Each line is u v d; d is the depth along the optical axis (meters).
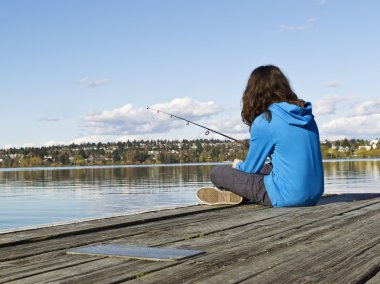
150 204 11.10
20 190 18.52
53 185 21.53
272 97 4.35
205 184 18.45
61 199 13.52
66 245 2.75
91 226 3.36
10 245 2.74
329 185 15.02
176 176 27.05
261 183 4.48
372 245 2.62
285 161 4.33
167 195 13.48
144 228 3.41
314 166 4.36
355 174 23.16
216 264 2.20
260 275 1.99
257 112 4.42
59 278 1.98
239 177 4.56
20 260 2.35
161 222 3.72
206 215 4.08
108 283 1.89
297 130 4.31
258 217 3.85
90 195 14.59
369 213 4.05
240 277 1.96
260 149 4.39
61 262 2.29
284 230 3.17
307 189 4.32
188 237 2.96
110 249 2.57
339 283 1.86
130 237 3.03
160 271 2.08
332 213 4.03
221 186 4.74
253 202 4.86
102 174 35.25
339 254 2.39
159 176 27.64
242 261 2.25
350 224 3.41
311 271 2.05
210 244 2.71
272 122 4.30
